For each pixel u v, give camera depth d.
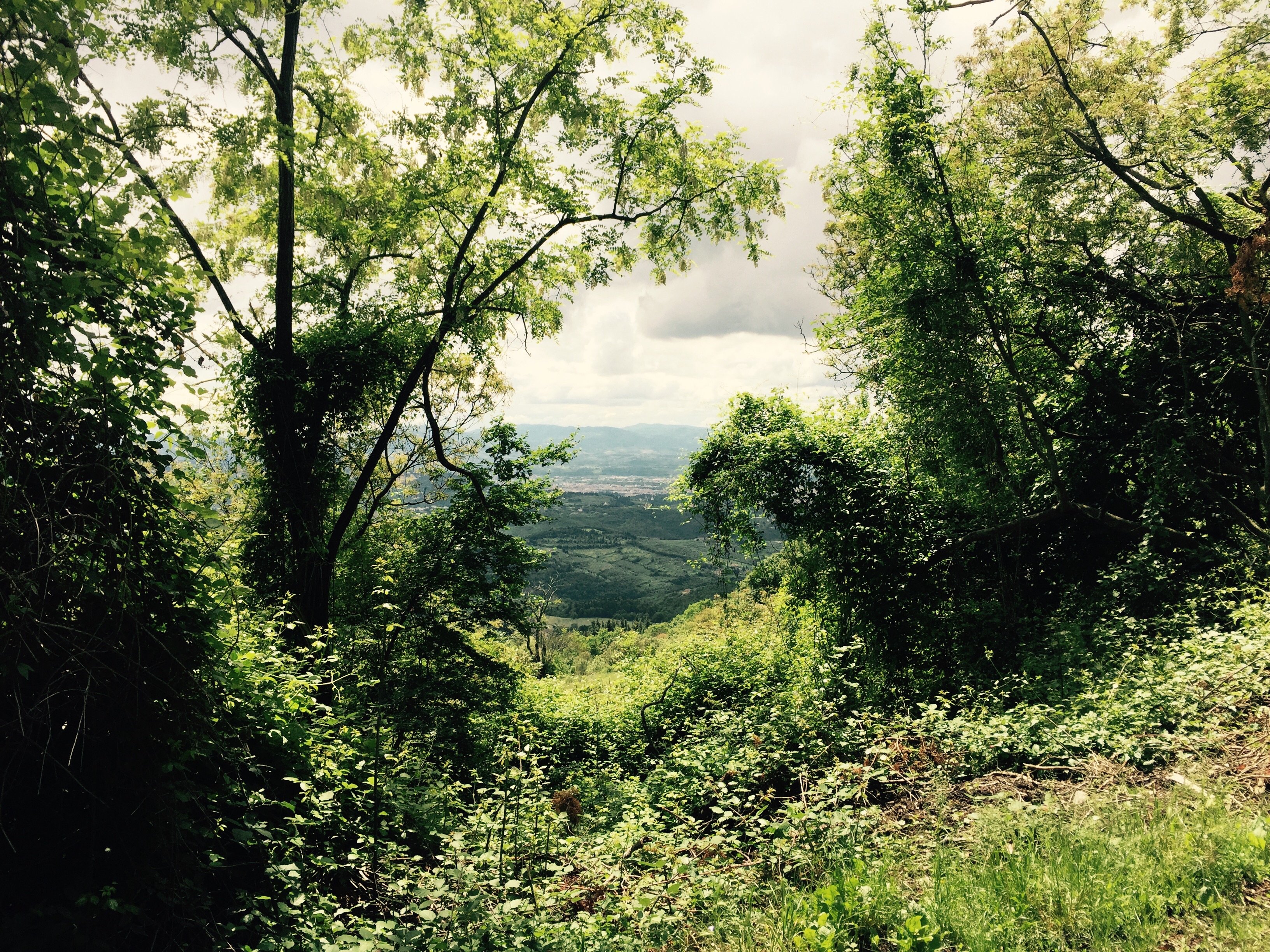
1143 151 12.25
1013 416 14.59
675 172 14.80
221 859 4.33
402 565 15.84
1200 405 12.84
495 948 4.51
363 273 16.59
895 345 14.14
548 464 17.08
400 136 14.14
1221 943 3.33
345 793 6.31
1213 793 4.69
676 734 14.86
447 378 17.78
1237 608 9.54
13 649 3.34
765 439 15.05
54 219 3.55
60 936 3.48
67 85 3.61
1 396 3.32
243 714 5.23
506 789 6.83
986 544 15.00
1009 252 13.58
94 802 3.74
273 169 12.99
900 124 13.07
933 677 13.47
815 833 5.40
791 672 14.80
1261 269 10.10
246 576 12.16
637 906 4.96
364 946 4.11
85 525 3.62
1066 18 12.18
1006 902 3.94
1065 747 6.31
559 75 13.91
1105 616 11.30
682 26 13.64
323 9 13.27
